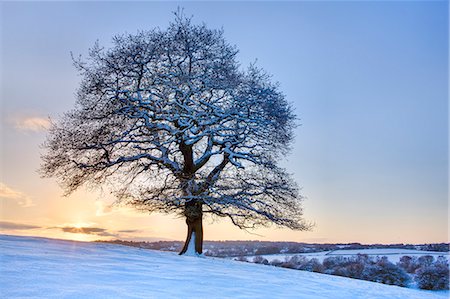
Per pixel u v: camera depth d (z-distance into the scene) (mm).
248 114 25359
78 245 20297
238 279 12977
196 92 25484
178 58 25969
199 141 27172
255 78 26578
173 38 25781
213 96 26516
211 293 9758
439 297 16312
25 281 8883
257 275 15180
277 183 25297
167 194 24031
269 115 25562
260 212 24828
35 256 13344
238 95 25609
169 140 24719
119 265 13539
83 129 24828
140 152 25500
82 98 25047
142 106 24750
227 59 26406
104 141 24453
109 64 24703
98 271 11555
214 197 23875
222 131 25922
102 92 24656
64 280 9484
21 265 11047
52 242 20484
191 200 24328
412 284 24188
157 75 25062
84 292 8328
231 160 24938
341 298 11711
